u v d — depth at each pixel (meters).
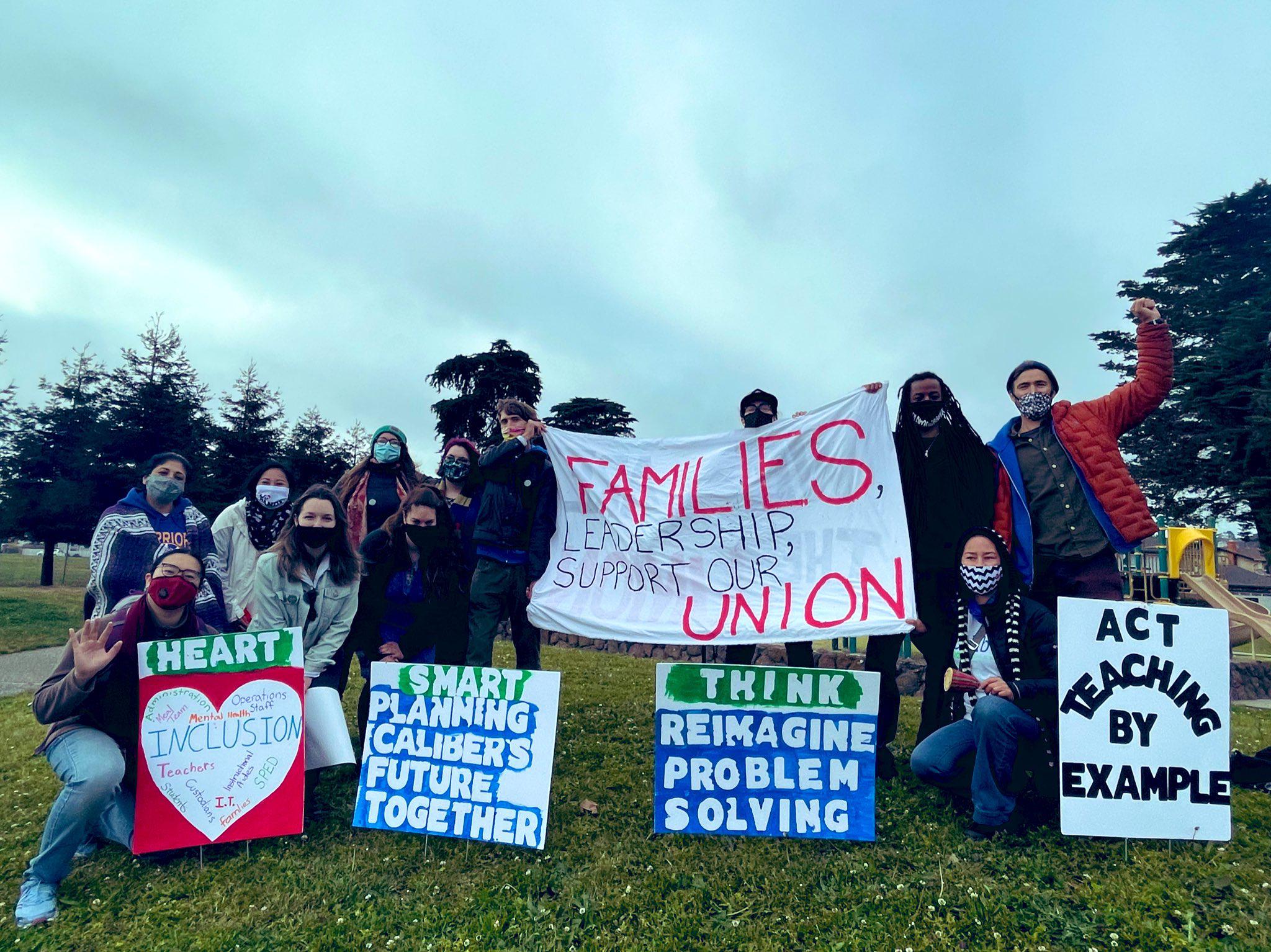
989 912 3.11
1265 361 19.77
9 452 24.98
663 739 3.89
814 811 3.76
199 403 25.38
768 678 3.88
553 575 5.41
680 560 5.18
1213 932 2.96
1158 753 3.73
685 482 5.35
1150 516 4.40
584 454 5.62
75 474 24.62
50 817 3.39
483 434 29.06
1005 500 4.75
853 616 4.63
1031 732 3.84
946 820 4.02
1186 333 28.39
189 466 5.20
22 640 12.83
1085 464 4.52
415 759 3.94
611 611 5.15
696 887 3.39
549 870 3.58
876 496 4.89
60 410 25.39
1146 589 10.66
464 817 3.80
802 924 3.06
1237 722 6.89
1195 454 24.55
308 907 3.32
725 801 3.81
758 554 5.05
